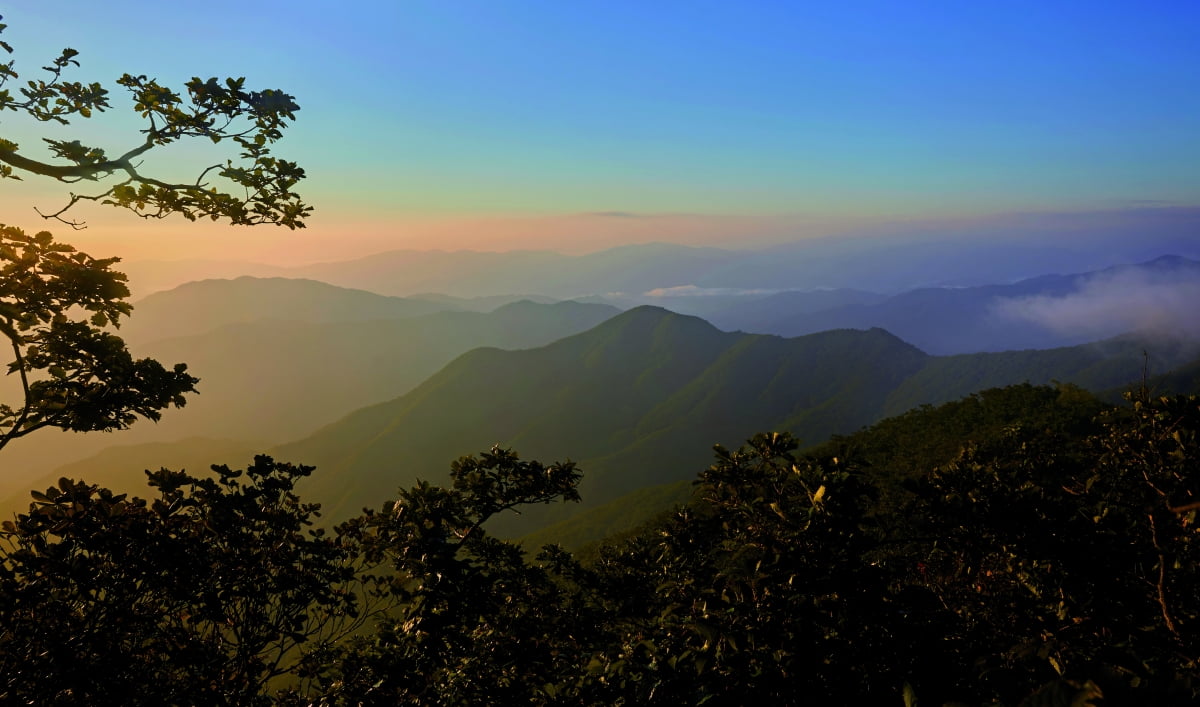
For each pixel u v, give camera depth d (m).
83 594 5.06
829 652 3.88
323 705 5.94
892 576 4.57
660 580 7.25
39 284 6.67
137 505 5.67
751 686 3.81
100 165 6.26
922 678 3.75
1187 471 4.84
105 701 5.02
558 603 7.79
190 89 6.39
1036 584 4.90
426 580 5.92
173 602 5.73
